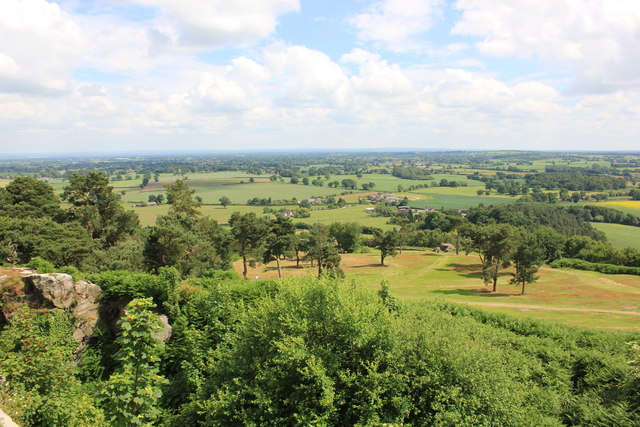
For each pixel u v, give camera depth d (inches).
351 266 3026.6
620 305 1589.6
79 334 846.5
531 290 2062.0
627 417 529.0
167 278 902.4
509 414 530.6
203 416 634.2
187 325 816.3
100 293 909.8
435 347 569.3
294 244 2346.2
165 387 720.3
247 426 545.3
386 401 544.4
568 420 576.7
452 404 527.8
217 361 696.4
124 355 465.4
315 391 545.3
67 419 482.0
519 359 701.9
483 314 1008.2
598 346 796.0
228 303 808.3
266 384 578.9
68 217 1999.3
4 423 424.5
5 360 540.7
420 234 4471.0
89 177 1999.3
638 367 593.9
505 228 2089.1
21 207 1865.2
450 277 2566.4
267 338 619.5
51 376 554.3
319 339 610.9
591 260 3105.3
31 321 652.1
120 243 1836.9
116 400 443.5
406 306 912.9
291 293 664.4
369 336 570.6
